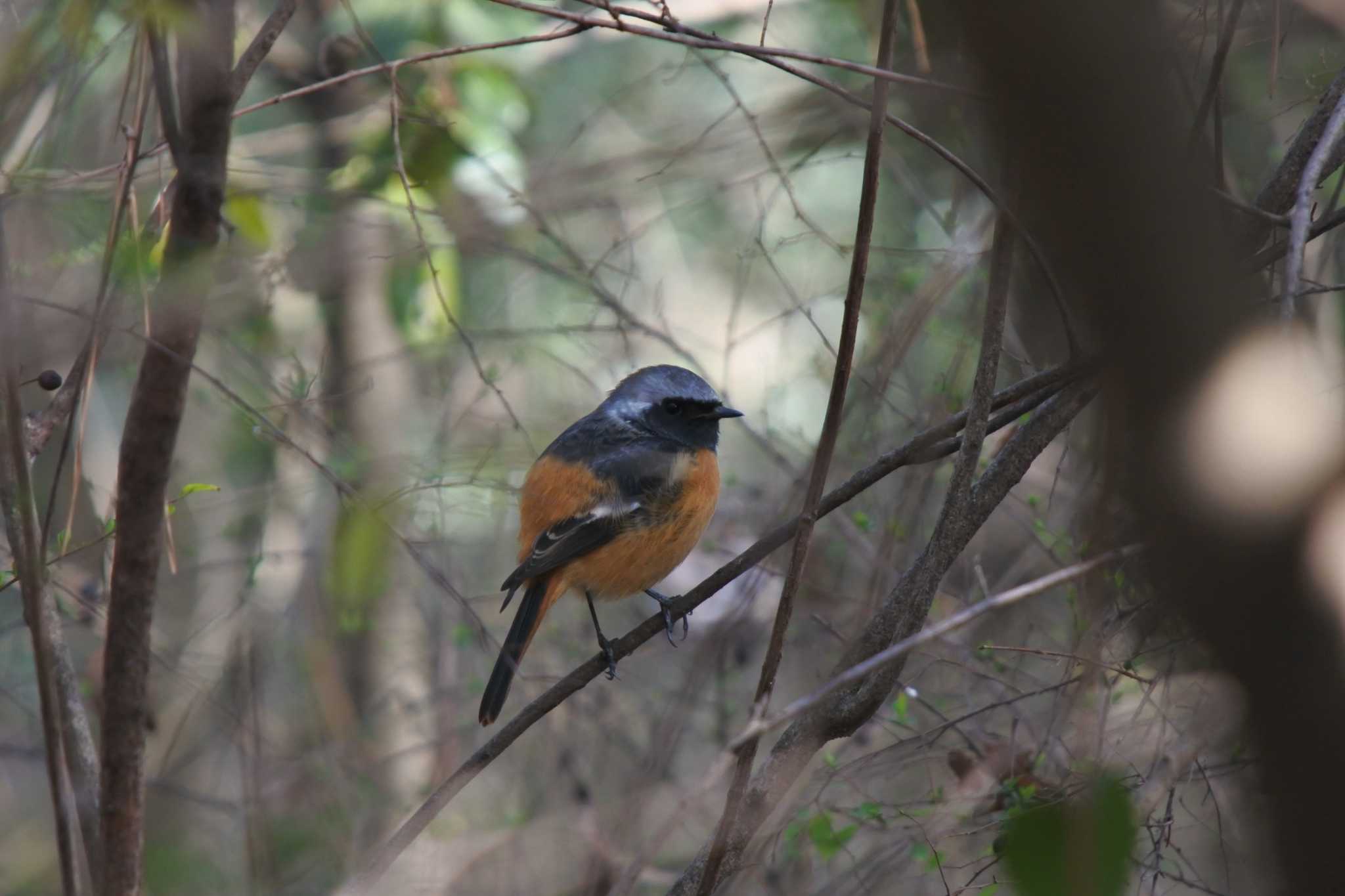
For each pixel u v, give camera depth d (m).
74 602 9.70
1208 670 6.64
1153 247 3.06
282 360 13.44
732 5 15.16
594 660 7.72
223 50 5.14
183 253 5.24
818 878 10.62
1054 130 2.98
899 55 11.39
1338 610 2.97
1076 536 8.70
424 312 12.84
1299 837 3.05
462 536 13.73
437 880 12.83
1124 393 3.20
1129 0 2.89
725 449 15.02
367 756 13.64
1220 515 3.05
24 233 7.06
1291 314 5.35
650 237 15.24
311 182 12.12
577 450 10.88
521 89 14.13
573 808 12.77
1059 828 4.03
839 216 15.11
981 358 6.57
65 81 6.83
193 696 12.61
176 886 12.39
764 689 6.08
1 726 15.16
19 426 5.49
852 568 13.35
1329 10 6.93
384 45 13.34
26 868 15.02
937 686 11.16
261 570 14.14
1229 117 10.09
